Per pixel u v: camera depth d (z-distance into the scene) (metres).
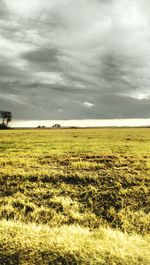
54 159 20.00
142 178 13.81
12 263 5.16
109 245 6.01
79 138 45.91
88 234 6.96
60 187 12.88
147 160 18.84
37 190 12.29
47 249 5.71
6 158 20.44
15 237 6.28
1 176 14.46
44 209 10.17
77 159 19.73
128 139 42.47
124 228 8.79
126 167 16.41
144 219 9.23
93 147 29.05
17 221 8.89
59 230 7.19
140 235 8.05
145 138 44.56
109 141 38.25
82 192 12.16
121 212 10.08
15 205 10.72
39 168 16.55
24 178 14.19
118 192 12.04
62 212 10.03
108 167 16.69
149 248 6.05
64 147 29.22
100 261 5.25
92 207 10.79
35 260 5.29
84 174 14.55
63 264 5.17
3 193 12.43
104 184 13.18
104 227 8.76
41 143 34.94
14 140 41.56
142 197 11.52
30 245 5.87
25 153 23.67
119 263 5.23
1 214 9.73
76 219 9.44
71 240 6.22
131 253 5.63
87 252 5.62
